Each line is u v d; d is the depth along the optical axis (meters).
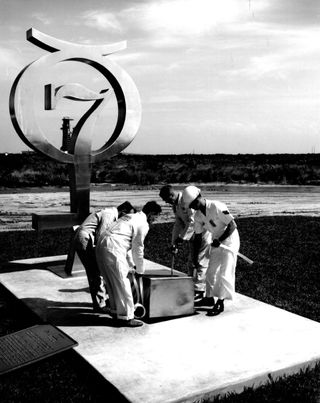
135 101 8.32
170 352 4.75
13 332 5.48
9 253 10.38
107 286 5.52
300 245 11.20
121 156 59.28
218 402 3.99
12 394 4.13
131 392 3.93
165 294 5.68
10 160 46.56
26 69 7.19
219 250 5.82
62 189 35.28
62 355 4.88
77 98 7.70
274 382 4.32
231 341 5.03
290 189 37.00
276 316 5.81
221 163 55.28
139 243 5.61
